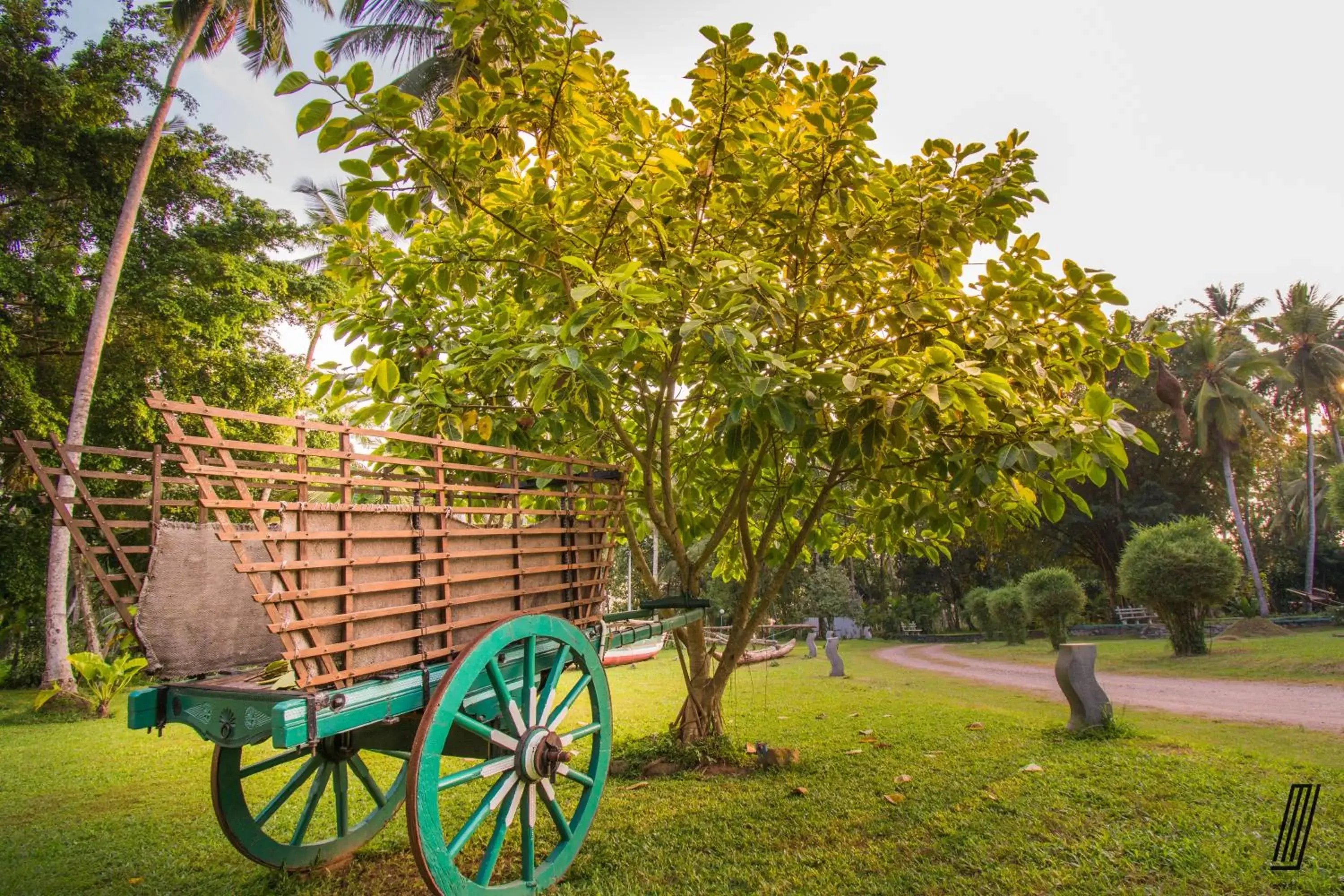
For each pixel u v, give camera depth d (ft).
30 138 46.52
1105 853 11.31
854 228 14.60
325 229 15.23
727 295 12.80
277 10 51.39
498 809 10.62
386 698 9.02
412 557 9.49
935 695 31.30
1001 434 13.71
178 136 53.47
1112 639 71.00
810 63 13.87
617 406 18.42
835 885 10.80
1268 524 132.26
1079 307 14.78
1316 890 9.77
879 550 21.67
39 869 12.85
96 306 40.63
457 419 14.60
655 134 13.57
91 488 38.63
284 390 53.98
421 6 51.34
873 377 13.08
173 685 9.36
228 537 7.46
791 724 23.90
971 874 10.96
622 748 20.52
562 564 12.55
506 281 15.93
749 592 19.26
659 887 11.03
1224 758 16.62
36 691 49.29
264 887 11.65
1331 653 38.99
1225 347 95.66
